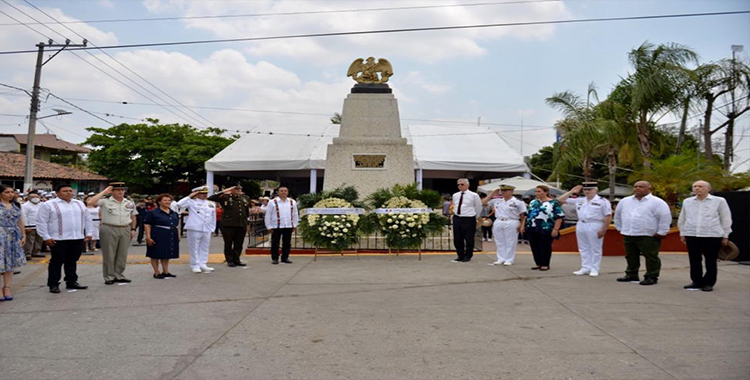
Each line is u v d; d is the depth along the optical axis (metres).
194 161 33.91
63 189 8.46
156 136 36.62
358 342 5.58
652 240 8.91
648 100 19.47
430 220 12.61
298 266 11.23
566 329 6.06
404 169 14.77
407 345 5.47
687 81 19.09
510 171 27.23
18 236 7.78
